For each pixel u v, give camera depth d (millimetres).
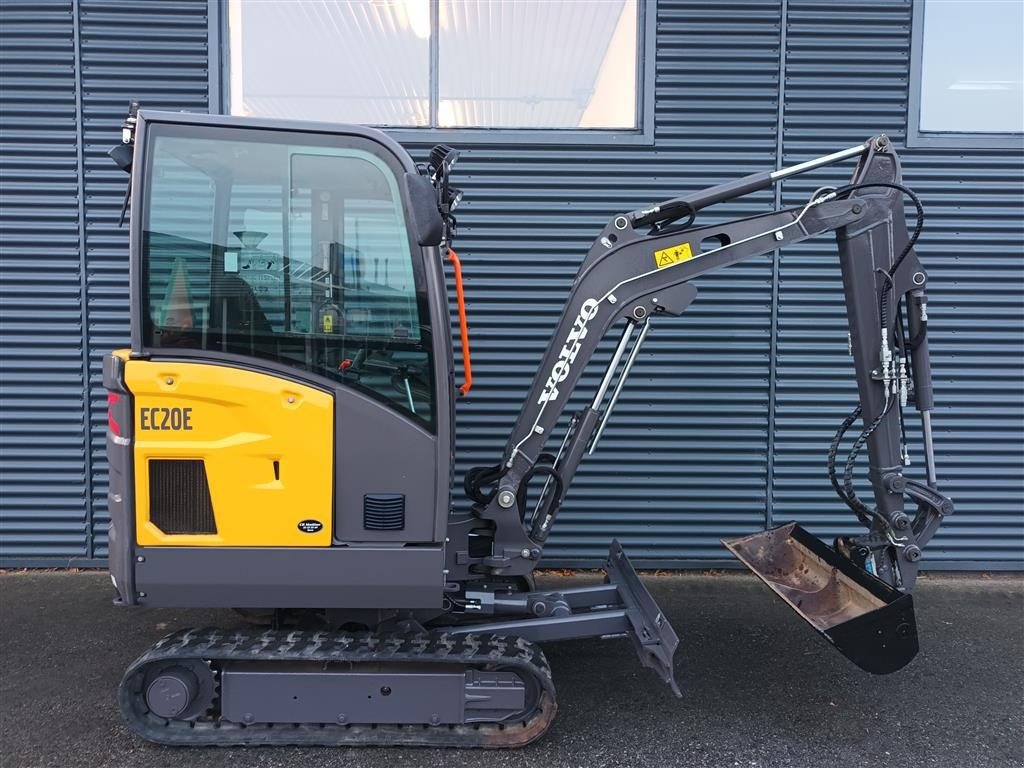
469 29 4387
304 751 2543
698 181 4410
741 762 2514
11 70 4285
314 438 2414
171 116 2406
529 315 4445
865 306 2838
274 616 2857
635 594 2961
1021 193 4438
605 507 4496
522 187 4395
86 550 4473
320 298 2484
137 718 2520
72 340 4402
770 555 3275
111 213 4375
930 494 2844
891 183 2801
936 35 4383
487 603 2932
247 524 2408
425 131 4367
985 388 4504
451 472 2695
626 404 4480
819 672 3211
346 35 4402
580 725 2748
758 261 4430
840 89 4379
